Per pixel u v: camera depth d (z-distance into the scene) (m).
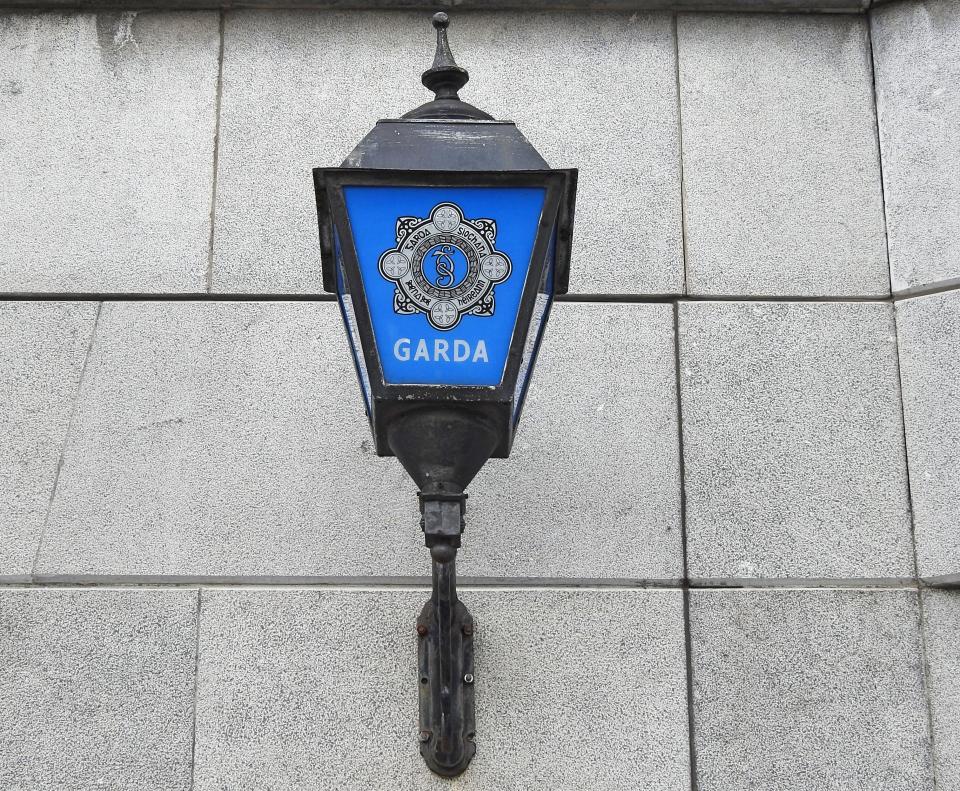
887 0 4.77
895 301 4.49
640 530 4.23
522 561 4.18
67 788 3.95
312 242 4.54
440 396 3.41
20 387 4.37
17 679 4.05
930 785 3.98
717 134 4.69
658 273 4.51
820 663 4.09
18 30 4.78
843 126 4.70
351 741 3.97
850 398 4.38
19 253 4.52
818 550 4.21
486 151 3.59
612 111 4.72
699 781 3.97
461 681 3.94
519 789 3.94
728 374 4.40
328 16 4.83
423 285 3.48
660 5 4.80
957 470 4.23
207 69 4.75
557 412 4.36
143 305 4.46
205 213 4.58
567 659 4.07
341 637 4.07
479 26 4.83
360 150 3.60
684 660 4.08
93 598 4.12
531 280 3.48
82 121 4.68
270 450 4.30
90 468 4.28
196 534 4.21
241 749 3.97
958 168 4.54
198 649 4.07
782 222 4.58
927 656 4.10
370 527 4.22
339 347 4.42
